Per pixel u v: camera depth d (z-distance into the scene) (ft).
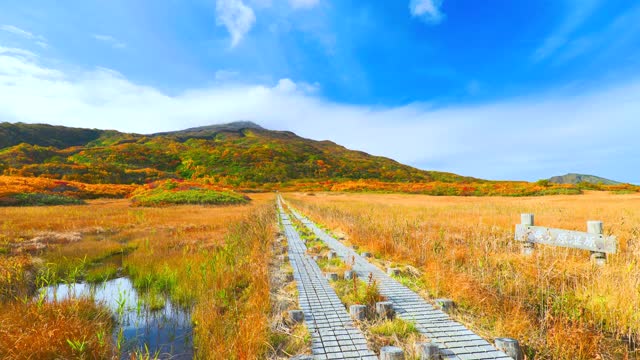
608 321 14.57
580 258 24.22
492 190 221.46
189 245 39.91
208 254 32.53
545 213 59.62
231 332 14.46
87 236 48.37
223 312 17.95
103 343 14.02
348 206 95.09
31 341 13.70
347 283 21.57
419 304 17.30
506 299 16.49
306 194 228.22
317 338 13.56
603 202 98.22
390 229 39.11
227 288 21.34
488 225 43.42
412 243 31.99
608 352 12.15
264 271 22.76
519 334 13.28
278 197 188.85
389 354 11.25
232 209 92.99
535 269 20.84
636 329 13.66
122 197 155.63
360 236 36.76
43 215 69.05
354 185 288.10
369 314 16.01
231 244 34.22
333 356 12.07
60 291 24.48
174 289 23.94
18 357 12.82
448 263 24.68
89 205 109.50
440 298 17.83
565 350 11.87
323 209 76.48
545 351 12.16
